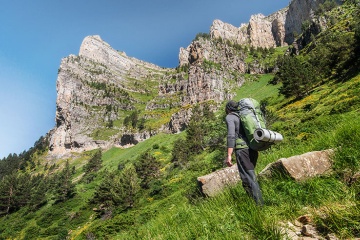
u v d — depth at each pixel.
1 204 80.12
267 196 3.91
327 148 5.29
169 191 40.62
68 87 199.00
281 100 70.94
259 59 170.50
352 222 2.38
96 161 108.31
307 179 4.01
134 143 135.38
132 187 44.81
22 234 58.31
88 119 179.38
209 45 162.88
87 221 51.56
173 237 3.75
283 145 10.77
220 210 3.70
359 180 3.13
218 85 132.88
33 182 109.56
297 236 2.66
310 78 56.88
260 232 2.78
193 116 103.25
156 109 174.12
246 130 3.79
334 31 100.88
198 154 60.44
